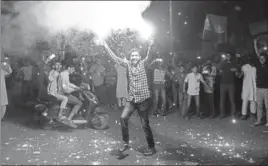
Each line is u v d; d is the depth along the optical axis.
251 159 4.89
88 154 5.35
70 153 5.42
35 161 4.90
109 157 5.16
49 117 7.44
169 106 10.31
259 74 7.50
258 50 8.41
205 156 5.17
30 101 10.68
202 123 8.30
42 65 10.88
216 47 14.74
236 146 5.82
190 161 4.88
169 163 4.77
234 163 4.73
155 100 9.62
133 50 5.27
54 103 7.52
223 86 8.78
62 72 7.34
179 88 9.87
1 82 7.17
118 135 6.95
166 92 10.55
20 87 11.36
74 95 7.83
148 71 10.19
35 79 11.28
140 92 5.15
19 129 7.54
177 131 7.36
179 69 10.30
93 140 6.45
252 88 8.16
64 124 7.41
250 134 6.80
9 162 4.84
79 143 6.17
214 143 6.10
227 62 8.78
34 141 6.34
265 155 5.14
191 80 9.02
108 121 8.40
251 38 14.41
